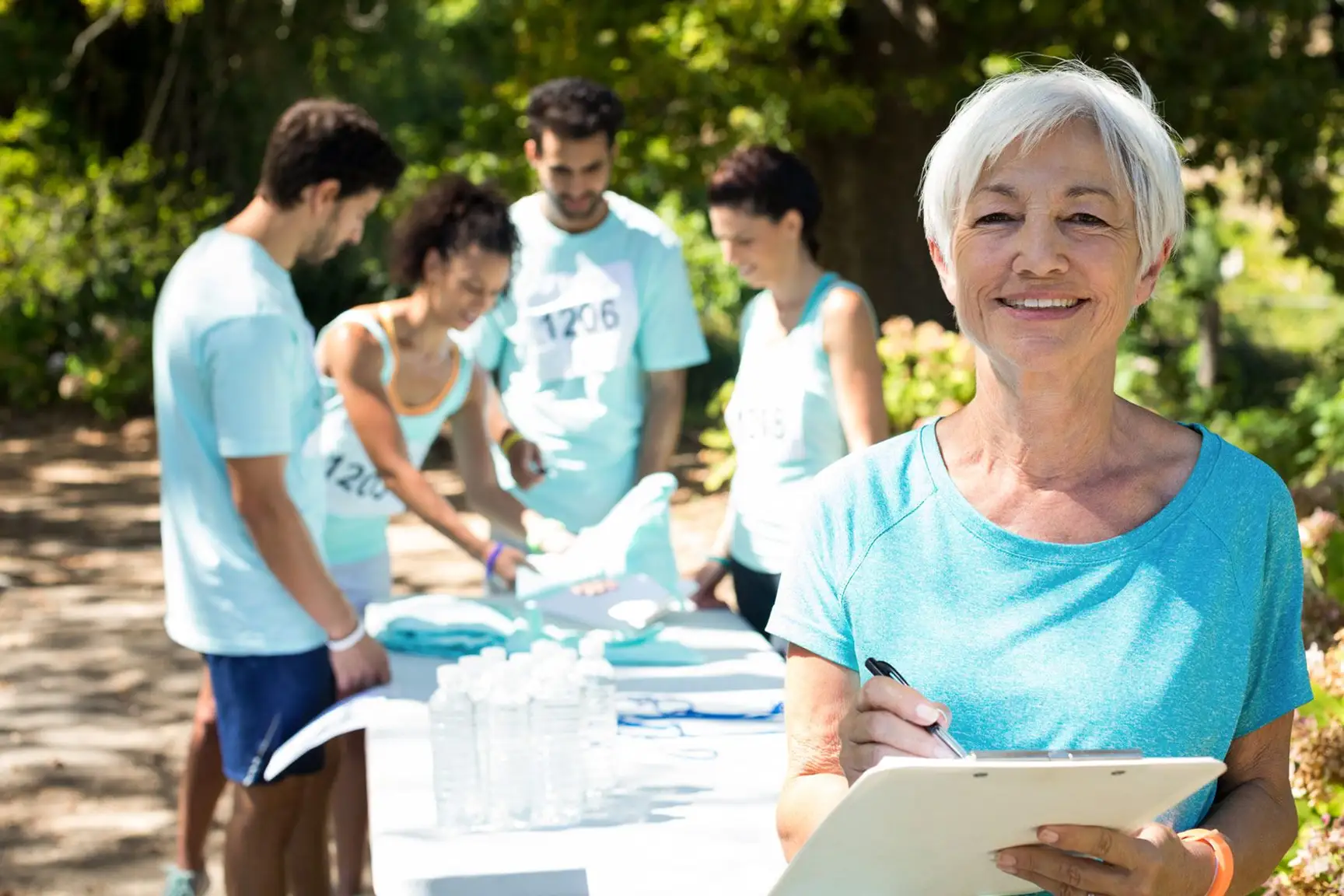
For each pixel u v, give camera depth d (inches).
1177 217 62.1
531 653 100.3
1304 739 96.7
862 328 138.7
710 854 89.2
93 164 592.7
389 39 616.7
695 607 155.6
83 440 535.5
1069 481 63.9
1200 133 431.8
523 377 163.0
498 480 160.1
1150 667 61.3
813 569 67.2
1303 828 97.9
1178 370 629.0
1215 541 62.3
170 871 152.7
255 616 126.3
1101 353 62.2
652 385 165.3
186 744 222.4
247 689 127.3
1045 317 61.1
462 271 142.3
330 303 612.4
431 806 96.7
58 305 599.2
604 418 161.6
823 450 143.6
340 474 149.0
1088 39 402.9
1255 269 995.3
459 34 606.5
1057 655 62.1
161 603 313.6
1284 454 344.8
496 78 585.9
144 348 589.0
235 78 616.1
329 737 117.1
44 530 389.1
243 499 122.6
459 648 134.1
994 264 61.5
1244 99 421.1
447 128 482.6
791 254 142.9
